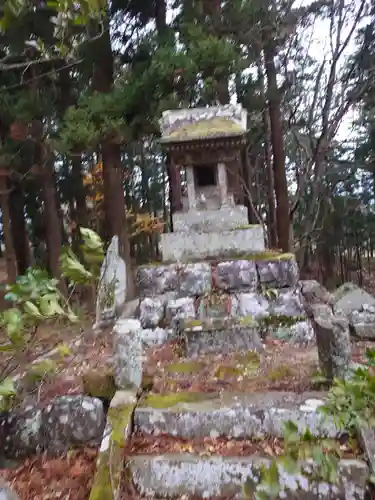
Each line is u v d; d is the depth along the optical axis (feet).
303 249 63.10
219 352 18.34
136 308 22.06
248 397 13.87
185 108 27.81
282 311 21.13
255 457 11.73
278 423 12.69
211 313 21.07
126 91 29.22
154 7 40.16
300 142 55.42
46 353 15.94
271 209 54.29
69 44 15.58
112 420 12.91
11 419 13.79
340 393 9.77
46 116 36.22
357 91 45.78
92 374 15.06
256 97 40.22
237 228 23.93
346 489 10.81
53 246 44.14
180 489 11.43
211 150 24.06
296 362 16.79
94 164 60.39
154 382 15.26
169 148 23.68
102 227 55.93
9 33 27.40
